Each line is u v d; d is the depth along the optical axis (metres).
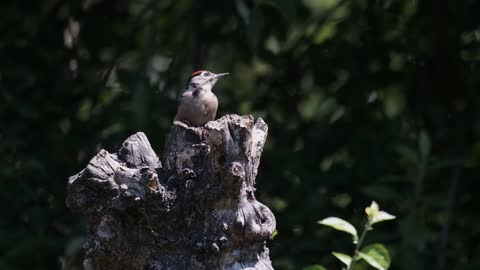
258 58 13.05
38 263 10.95
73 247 10.43
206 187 6.06
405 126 12.27
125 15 13.52
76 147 11.80
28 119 11.97
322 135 11.87
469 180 11.61
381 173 11.06
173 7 13.99
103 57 13.20
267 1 10.52
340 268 10.70
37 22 12.51
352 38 12.62
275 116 12.61
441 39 12.42
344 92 12.17
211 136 6.06
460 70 12.43
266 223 6.21
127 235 5.98
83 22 13.13
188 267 6.01
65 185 11.56
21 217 11.28
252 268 6.15
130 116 11.56
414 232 9.87
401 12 12.70
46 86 12.30
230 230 6.06
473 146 11.63
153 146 11.29
